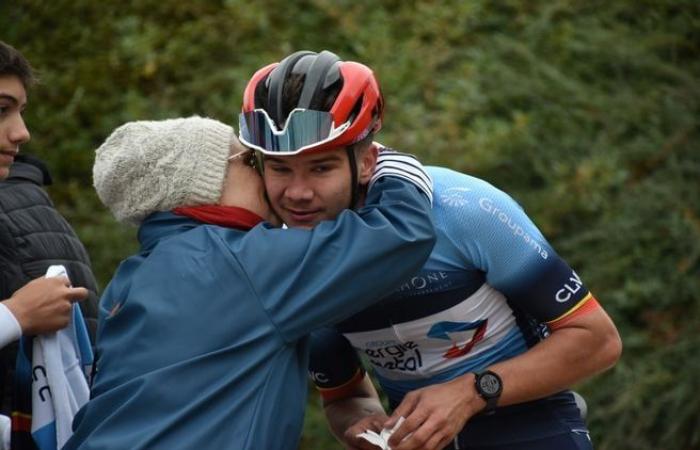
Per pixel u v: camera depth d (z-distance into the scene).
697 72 21.67
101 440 7.64
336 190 8.17
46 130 21.61
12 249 10.09
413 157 8.49
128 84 22.19
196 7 23.36
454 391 8.36
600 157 19.98
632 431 17.91
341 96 8.05
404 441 8.19
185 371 7.69
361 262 7.80
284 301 7.82
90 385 9.72
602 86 21.77
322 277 7.82
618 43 21.94
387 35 22.47
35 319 9.09
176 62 22.36
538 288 8.50
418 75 21.80
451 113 20.89
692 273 19.00
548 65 21.70
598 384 18.27
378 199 8.21
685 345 18.20
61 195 20.95
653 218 19.41
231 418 7.64
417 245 7.92
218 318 7.78
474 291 8.62
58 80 22.20
